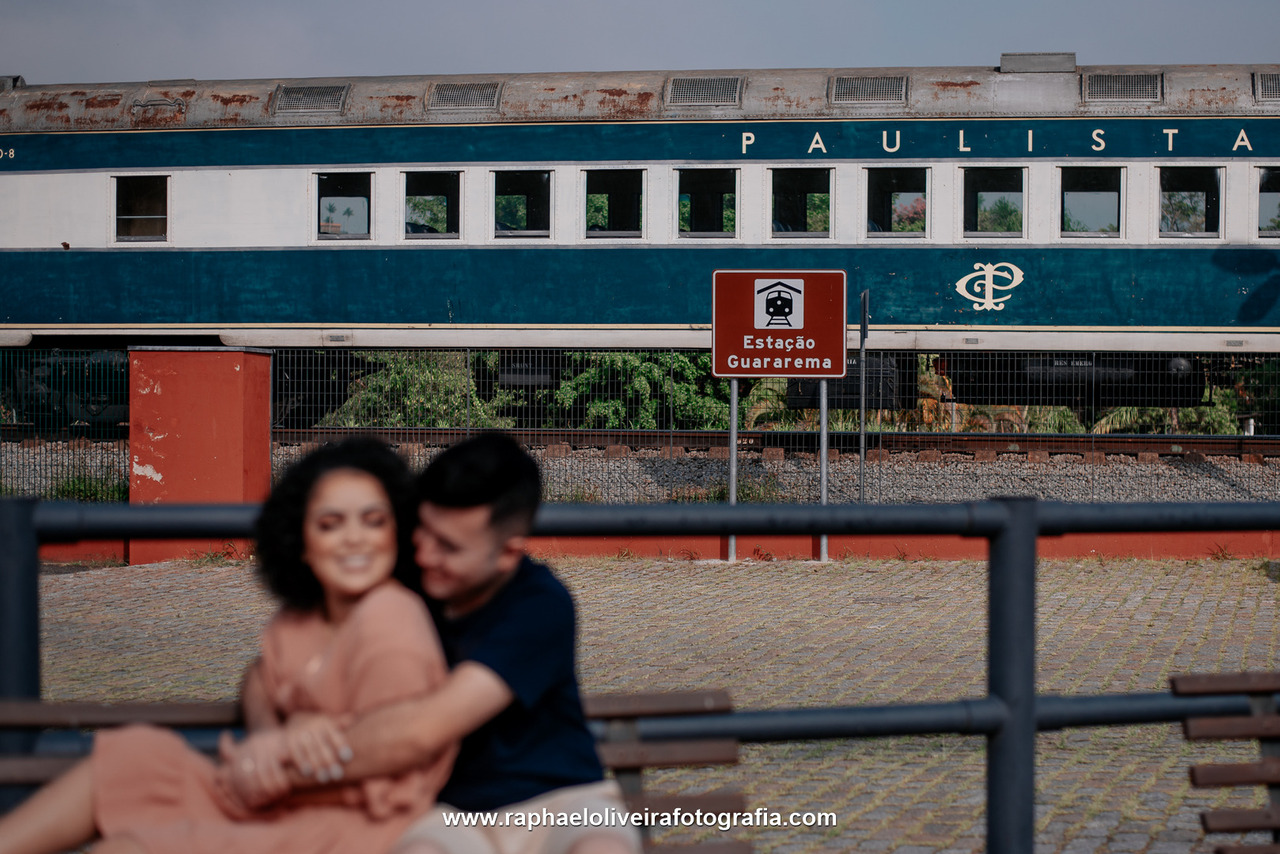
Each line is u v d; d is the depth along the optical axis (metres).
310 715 2.19
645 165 16.62
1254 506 2.65
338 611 2.32
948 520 2.51
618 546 11.58
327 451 2.31
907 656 7.23
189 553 11.31
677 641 7.75
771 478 13.58
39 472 13.84
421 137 16.98
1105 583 10.01
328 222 17.22
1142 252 16.06
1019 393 16.77
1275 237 15.92
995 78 16.34
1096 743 5.45
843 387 16.03
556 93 16.88
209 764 2.19
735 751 2.45
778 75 16.77
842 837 4.02
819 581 10.24
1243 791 4.61
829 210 16.38
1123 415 20.33
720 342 11.02
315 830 2.11
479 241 16.86
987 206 16.30
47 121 17.66
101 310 17.56
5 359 16.72
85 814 2.11
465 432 15.08
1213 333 16.00
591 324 16.70
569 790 2.28
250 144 17.28
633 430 15.08
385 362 16.70
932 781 4.76
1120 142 16.08
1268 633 7.95
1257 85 16.05
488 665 2.14
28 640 2.26
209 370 11.29
